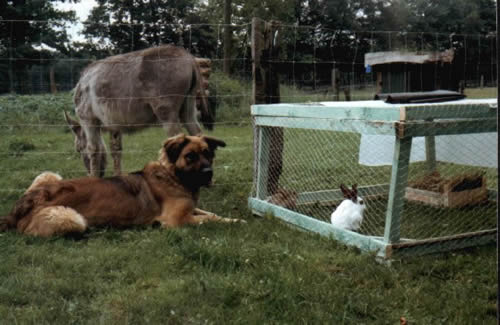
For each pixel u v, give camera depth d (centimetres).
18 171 832
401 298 319
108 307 313
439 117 383
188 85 648
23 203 467
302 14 3806
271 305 304
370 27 3703
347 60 2133
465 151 563
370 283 345
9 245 422
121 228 484
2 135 1265
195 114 673
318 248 418
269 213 518
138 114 662
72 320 294
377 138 598
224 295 319
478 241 416
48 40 2538
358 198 471
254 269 362
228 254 380
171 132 642
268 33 575
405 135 372
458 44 1609
